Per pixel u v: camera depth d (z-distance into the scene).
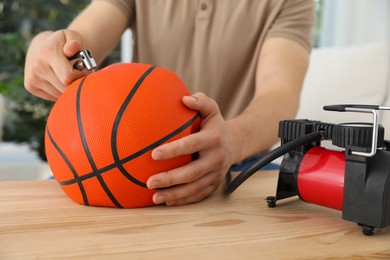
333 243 0.52
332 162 0.59
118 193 0.63
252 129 0.80
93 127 0.62
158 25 1.25
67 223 0.57
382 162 0.53
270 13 1.18
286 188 0.64
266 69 1.06
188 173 0.64
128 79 0.65
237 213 0.63
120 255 0.47
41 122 2.47
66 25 2.86
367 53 1.96
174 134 0.64
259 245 0.51
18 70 2.70
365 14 2.75
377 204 0.52
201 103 0.66
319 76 2.00
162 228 0.56
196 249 0.49
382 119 1.66
